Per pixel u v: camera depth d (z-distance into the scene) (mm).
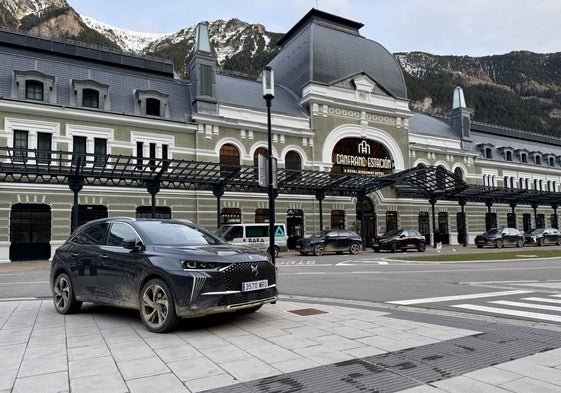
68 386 4137
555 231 39375
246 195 31172
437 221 41188
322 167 34375
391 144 38250
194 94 31047
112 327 6742
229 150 31266
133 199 27531
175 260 6301
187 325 6754
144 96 28828
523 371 4492
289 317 7367
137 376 4398
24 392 3992
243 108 31922
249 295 6531
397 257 24219
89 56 29750
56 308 8219
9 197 24000
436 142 42188
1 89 24906
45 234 25188
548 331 6363
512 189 38312
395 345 5531
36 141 25172
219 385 4117
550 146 56281
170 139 29141
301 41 38594
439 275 15102
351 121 36406
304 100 35000
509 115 126938
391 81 39688
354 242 28391
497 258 22188
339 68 36812
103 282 7293
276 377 4336
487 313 7938
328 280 13828
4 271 19250
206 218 29578
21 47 27578
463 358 4961
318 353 5160
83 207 26422
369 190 32625
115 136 27438
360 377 4324
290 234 32938
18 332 6496
